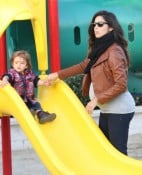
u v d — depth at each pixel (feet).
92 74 17.79
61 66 31.99
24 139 28.37
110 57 17.25
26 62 18.56
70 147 17.88
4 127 19.72
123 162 17.17
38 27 19.11
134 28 32.32
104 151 17.53
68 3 31.27
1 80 18.01
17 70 18.47
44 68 19.95
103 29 17.53
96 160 17.49
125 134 17.92
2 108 17.66
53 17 27.02
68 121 18.60
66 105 18.97
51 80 18.97
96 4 31.76
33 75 18.85
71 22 31.27
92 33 18.02
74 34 31.48
